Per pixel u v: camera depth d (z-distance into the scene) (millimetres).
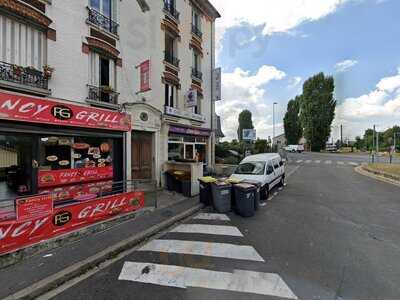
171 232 6535
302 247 5410
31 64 7527
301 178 16422
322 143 53781
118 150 10250
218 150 23516
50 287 4031
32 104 6984
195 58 16906
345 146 67750
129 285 4062
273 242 5707
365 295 3668
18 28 7246
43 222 5273
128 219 7285
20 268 4473
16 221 4809
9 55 7055
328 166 25250
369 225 6844
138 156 11523
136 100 11086
